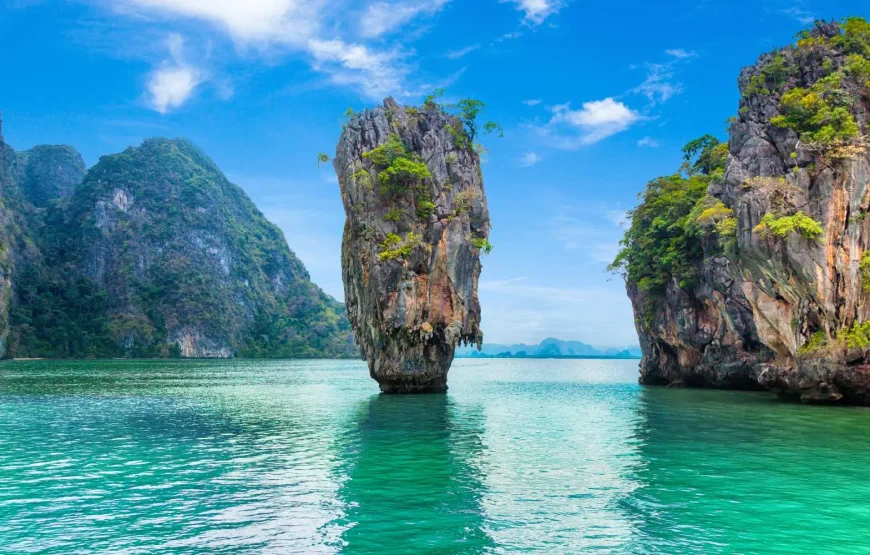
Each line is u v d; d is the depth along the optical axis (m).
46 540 14.03
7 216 195.62
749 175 42.69
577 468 21.06
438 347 51.12
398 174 47.75
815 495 17.47
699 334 56.97
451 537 14.23
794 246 38.09
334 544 13.80
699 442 26.06
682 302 58.28
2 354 159.75
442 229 49.06
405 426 31.67
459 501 17.06
